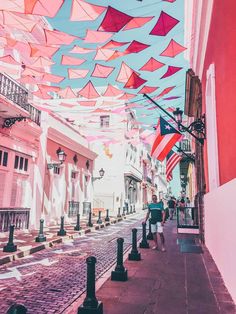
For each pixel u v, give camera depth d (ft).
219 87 17.92
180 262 21.61
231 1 13.55
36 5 12.22
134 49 16.92
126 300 13.35
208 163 24.53
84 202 63.41
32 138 41.47
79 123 70.33
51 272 19.62
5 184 35.24
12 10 12.92
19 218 37.37
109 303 12.98
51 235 35.99
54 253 26.84
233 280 13.08
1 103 30.17
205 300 13.28
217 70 18.58
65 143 52.95
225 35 15.19
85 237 38.52
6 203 35.12
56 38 15.21
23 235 35.24
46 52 17.67
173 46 16.66
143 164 144.36
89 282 12.09
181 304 12.81
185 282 16.28
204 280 16.66
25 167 40.32
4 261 22.34
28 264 22.12
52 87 24.07
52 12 12.69
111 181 98.32
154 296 13.92
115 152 99.81
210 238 24.04
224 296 13.71
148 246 28.68
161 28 14.39
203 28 24.26
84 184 64.75
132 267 20.08
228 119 15.12
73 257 24.91
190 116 48.52
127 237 38.81
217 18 17.79
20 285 16.53
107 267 21.22
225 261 15.40
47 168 46.29
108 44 16.22
